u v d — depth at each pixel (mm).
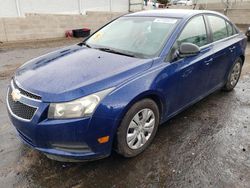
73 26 13586
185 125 3480
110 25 3914
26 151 2861
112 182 2424
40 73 2635
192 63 3223
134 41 3275
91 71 2580
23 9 15203
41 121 2246
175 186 2389
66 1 17312
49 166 2623
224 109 4012
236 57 4441
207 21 3807
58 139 2268
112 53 3107
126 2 21750
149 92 2605
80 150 2354
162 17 3510
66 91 2271
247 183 2434
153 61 2822
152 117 2844
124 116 2455
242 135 3268
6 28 11000
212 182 2441
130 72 2590
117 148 2576
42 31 12305
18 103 2424
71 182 2418
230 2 20750
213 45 3791
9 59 7734
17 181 2424
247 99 4441
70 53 3238
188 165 2674
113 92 2355
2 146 2947
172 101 3084
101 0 19625
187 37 3301
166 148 2951
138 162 2701
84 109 2232
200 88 3629
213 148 2979
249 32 11555
